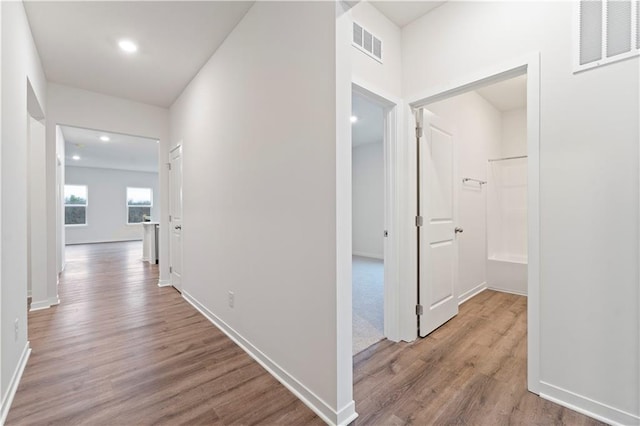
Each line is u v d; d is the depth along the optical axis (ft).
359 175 23.85
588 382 5.16
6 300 5.56
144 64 10.24
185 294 12.20
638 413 4.69
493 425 4.92
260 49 7.01
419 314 8.25
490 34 6.53
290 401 5.61
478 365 6.78
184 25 8.13
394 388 5.92
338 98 5.00
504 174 14.60
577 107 5.27
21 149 6.84
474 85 6.93
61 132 18.22
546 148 5.59
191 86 11.39
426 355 7.25
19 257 6.58
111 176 34.42
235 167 8.12
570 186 5.33
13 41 6.21
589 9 5.16
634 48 4.73
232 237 8.31
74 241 32.04
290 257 6.03
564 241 5.39
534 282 5.71
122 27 8.21
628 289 4.79
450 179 9.60
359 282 14.46
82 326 9.16
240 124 7.87
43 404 5.47
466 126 11.82
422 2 7.34
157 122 14.08
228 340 8.23
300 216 5.76
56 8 7.38
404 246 8.04
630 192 4.78
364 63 7.14
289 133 6.05
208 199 9.91
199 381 6.23
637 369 4.71
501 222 14.58
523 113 14.07
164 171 14.29
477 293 12.48
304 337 5.67
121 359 7.13
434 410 5.29
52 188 11.36
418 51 7.89
